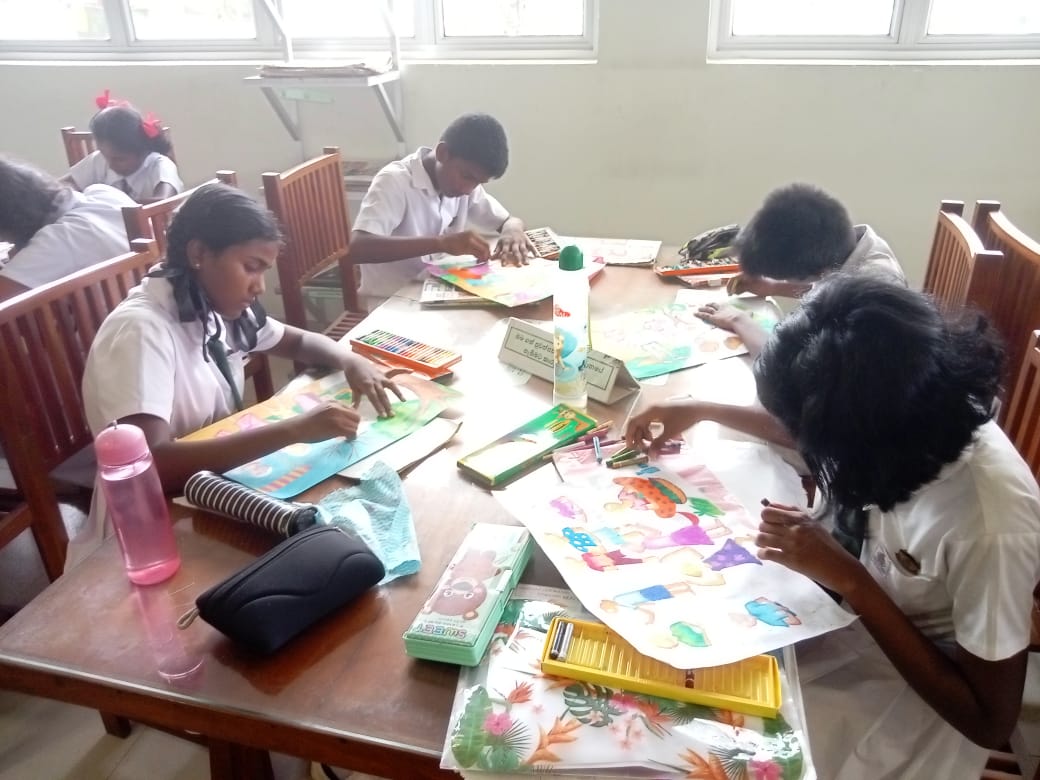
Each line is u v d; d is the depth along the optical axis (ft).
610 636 2.49
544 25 8.94
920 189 8.25
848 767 2.80
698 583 2.70
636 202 8.88
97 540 3.93
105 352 3.84
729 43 8.49
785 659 2.47
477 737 2.17
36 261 6.31
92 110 9.87
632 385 4.17
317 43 9.48
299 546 2.67
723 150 8.45
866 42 8.27
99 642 2.58
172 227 4.10
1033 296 4.92
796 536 2.66
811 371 2.48
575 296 3.79
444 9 9.07
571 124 8.66
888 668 2.87
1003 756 3.87
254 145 9.68
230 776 3.91
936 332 2.48
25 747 5.08
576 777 2.11
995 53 8.07
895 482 2.51
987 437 2.79
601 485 3.28
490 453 3.56
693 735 2.18
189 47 9.82
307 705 2.34
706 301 5.41
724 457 3.52
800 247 4.78
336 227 7.64
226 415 4.57
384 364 4.55
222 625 2.48
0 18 10.11
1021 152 7.92
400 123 9.10
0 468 6.68
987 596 2.59
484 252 6.11
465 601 2.61
